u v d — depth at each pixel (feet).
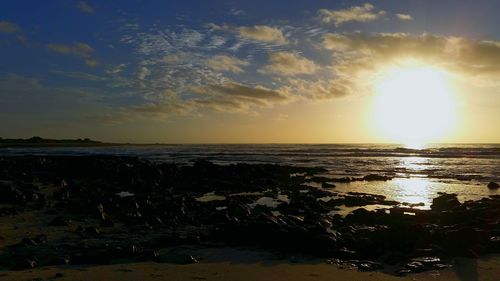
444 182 112.88
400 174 136.05
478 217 53.06
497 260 38.06
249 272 34.71
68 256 37.76
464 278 33.42
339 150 363.76
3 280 31.32
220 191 97.96
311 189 99.76
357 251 40.78
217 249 42.22
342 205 74.74
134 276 32.96
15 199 67.62
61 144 572.10
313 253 40.22
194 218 59.67
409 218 55.98
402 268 35.81
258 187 104.32
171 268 35.40
